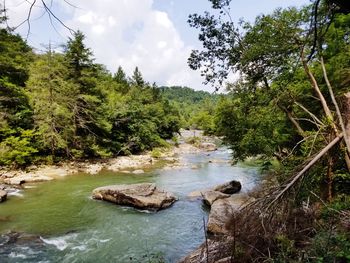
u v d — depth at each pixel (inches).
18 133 1067.3
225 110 643.5
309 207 228.4
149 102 2278.5
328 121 229.1
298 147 379.2
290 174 215.9
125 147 1476.4
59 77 1140.5
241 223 202.8
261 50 378.0
